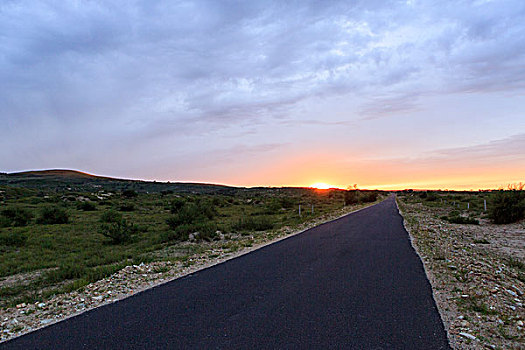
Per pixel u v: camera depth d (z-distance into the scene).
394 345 4.30
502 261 10.41
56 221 26.16
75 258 12.80
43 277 9.89
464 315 5.33
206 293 6.90
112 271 9.66
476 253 11.37
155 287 7.64
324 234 16.41
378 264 9.23
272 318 5.31
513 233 17.36
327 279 7.69
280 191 123.38
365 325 4.96
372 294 6.47
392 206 44.53
